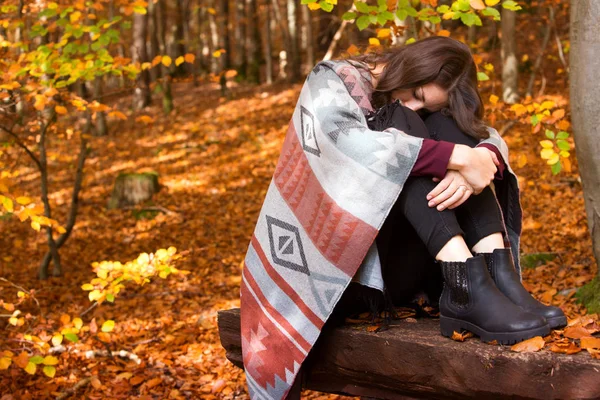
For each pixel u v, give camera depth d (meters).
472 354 1.80
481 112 2.21
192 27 28.89
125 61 4.68
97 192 11.57
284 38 22.53
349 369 2.10
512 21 12.52
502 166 2.08
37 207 3.33
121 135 15.83
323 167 2.06
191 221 9.47
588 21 3.19
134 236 9.06
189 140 14.71
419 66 2.14
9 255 8.48
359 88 2.19
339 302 2.15
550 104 3.47
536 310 1.92
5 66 4.54
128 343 4.98
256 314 2.17
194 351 4.65
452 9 3.19
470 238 2.07
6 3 5.36
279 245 2.14
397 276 2.18
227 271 7.15
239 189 10.95
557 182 8.62
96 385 3.96
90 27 4.70
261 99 18.34
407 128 2.07
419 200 1.98
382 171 1.96
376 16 3.22
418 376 1.93
